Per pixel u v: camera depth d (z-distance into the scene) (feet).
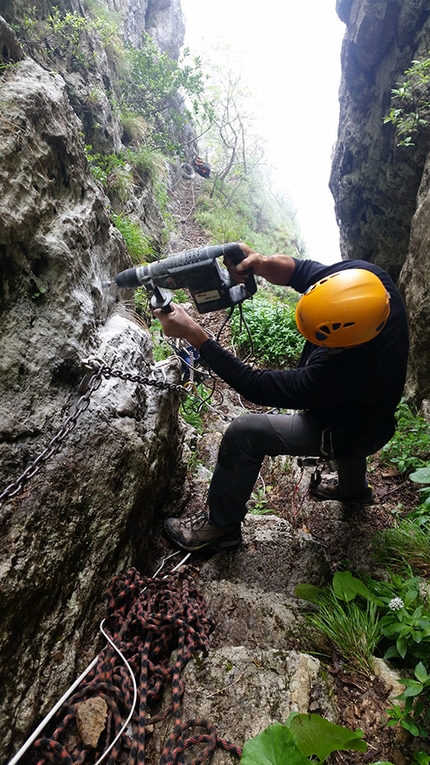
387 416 6.48
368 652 5.53
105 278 7.61
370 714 4.99
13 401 4.72
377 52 16.12
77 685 4.63
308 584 6.74
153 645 5.32
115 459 5.53
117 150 21.66
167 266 5.74
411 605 6.03
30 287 5.17
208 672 5.09
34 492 4.56
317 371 5.72
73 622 4.76
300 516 9.04
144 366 7.32
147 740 4.52
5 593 3.91
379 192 17.47
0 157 4.67
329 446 6.52
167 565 7.11
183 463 8.45
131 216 20.11
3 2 15.21
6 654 3.93
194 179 45.03
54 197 5.97
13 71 5.74
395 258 18.02
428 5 14.06
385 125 16.37
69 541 4.80
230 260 6.19
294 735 4.18
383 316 5.15
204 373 13.97
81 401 4.90
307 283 6.68
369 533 8.38
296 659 5.29
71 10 18.43
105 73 22.48
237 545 7.47
